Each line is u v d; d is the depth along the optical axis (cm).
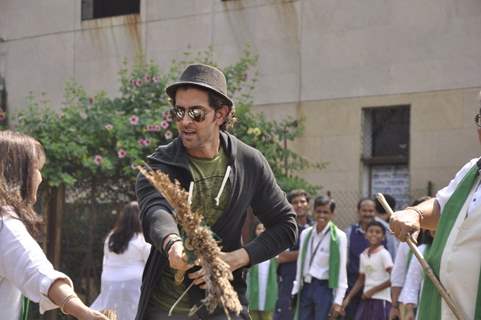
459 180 576
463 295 540
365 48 1656
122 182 1481
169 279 547
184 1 1864
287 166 1562
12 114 2020
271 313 1343
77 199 1515
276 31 1753
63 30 2030
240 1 1797
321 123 1694
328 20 1698
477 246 542
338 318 1289
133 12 1961
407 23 1614
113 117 1484
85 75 1992
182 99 550
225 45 1809
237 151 564
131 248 1084
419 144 1590
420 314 568
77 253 1516
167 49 1881
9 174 494
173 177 548
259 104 1758
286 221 575
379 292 1239
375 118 1662
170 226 514
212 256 474
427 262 562
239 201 560
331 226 1274
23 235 478
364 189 1662
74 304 470
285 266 1336
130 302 1084
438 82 1579
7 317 481
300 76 1722
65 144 1452
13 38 2098
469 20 1555
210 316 545
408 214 566
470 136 1544
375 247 1252
